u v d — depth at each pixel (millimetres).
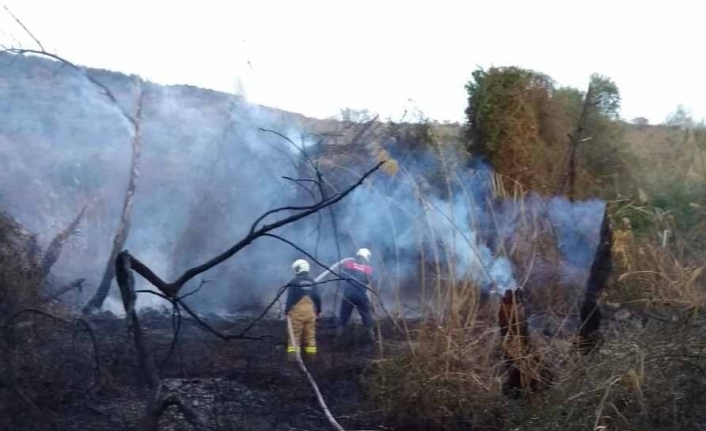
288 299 9711
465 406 7648
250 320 11703
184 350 9633
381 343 8273
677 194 14578
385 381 7871
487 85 15914
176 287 6551
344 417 7859
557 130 16453
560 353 7883
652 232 10062
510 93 15812
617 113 17516
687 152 17594
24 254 7535
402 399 7723
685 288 7238
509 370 7836
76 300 11062
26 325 7043
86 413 7180
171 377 8609
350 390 8656
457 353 7840
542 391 7496
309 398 8312
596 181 15891
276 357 9797
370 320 10289
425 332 8000
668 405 6391
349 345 10414
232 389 8203
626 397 6441
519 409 7426
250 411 7668
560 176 15086
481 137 15750
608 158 16672
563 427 6555
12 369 6637
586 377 6746
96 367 7590
